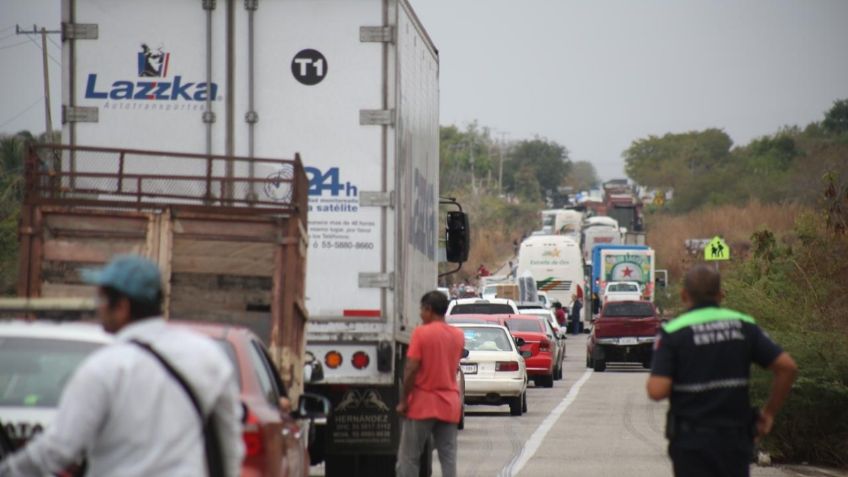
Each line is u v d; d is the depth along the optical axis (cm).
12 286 7944
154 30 5222
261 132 5194
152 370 2202
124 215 4484
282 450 3488
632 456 7244
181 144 5203
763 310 7588
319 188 5178
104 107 5216
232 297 4469
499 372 10081
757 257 9188
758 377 6781
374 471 5466
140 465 2181
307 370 4900
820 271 8025
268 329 4459
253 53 5197
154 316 2291
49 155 5206
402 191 5297
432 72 6500
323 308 5162
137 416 2180
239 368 3375
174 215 4491
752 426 3297
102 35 5231
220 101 5200
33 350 2934
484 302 15025
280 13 5197
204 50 5209
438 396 4853
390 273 5166
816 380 6656
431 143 6456
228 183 4938
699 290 3341
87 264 4497
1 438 2627
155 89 5209
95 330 3002
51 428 2192
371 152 5181
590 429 9019
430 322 4909
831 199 8419
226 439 2336
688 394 3269
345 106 5181
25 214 4506
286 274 4478
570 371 16938
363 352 5166
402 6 5278
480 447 7738
